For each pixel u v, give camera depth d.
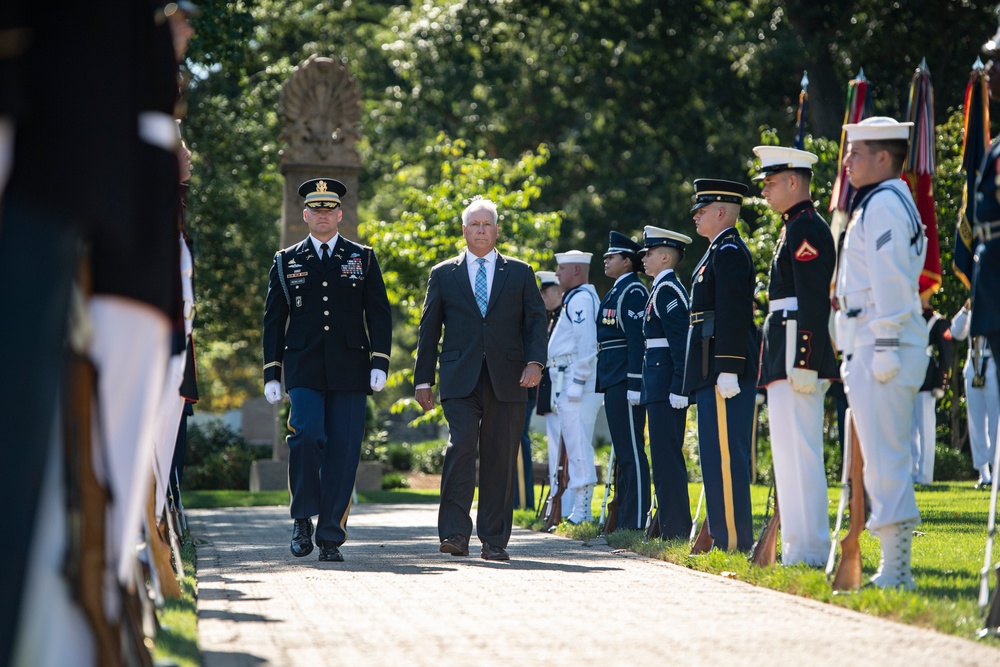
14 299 6.93
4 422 6.68
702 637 13.01
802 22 81.94
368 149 121.88
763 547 19.42
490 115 106.12
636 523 28.58
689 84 89.44
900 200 16.38
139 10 7.80
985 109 15.09
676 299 25.31
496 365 23.75
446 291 24.38
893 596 15.00
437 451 79.31
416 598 16.56
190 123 86.38
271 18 102.38
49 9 7.42
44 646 7.09
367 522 35.91
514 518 36.44
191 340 18.84
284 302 24.52
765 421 62.78
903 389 16.12
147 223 7.85
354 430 24.00
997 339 13.30
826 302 18.55
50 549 7.18
